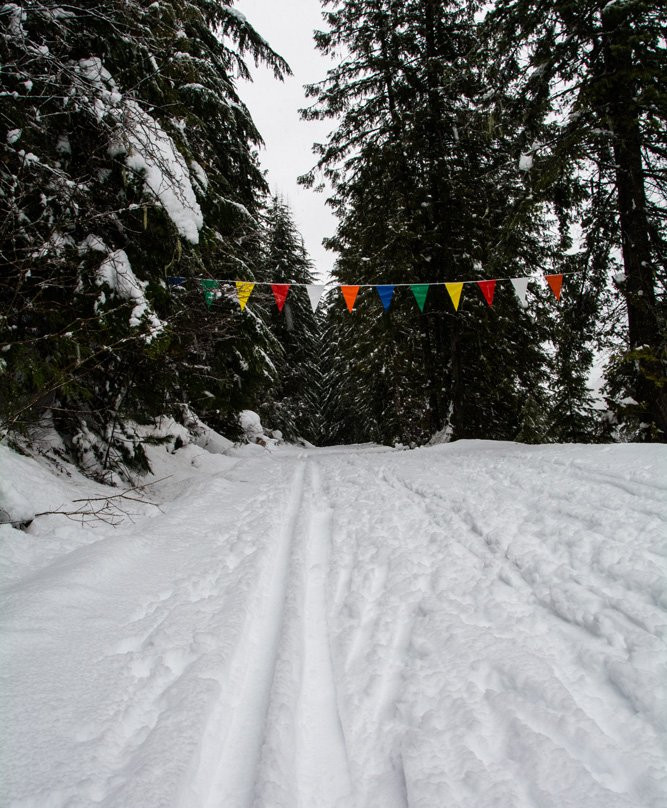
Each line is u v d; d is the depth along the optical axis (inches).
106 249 216.4
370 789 65.4
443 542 154.3
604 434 309.3
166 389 297.1
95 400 254.1
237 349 366.0
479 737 70.2
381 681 88.6
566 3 249.6
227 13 359.3
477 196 451.8
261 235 371.2
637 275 262.4
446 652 93.0
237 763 70.4
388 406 705.6
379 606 118.0
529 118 291.6
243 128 387.5
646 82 239.1
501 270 433.4
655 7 233.5
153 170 213.9
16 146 187.5
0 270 191.6
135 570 136.3
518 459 259.3
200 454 416.5
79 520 167.0
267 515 211.6
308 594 130.0
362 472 326.0
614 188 289.7
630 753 64.7
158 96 256.7
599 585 107.8
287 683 87.0
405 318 491.5
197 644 96.0
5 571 126.0
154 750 66.1
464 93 446.6
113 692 79.8
